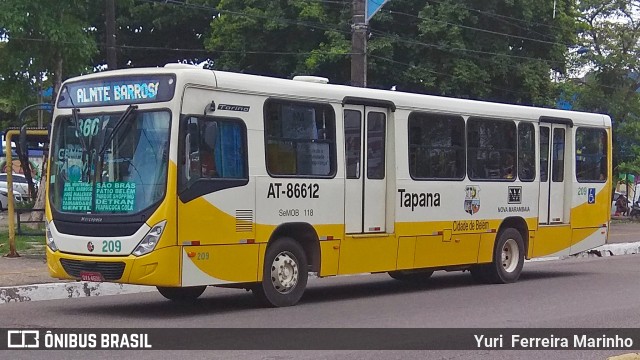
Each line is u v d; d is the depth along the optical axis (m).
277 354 8.84
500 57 27.83
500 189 15.86
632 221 39.25
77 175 11.45
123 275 10.78
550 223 17.14
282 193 12.04
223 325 10.61
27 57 21.36
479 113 15.42
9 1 20.30
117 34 33.62
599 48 35.78
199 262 10.98
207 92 11.16
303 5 27.11
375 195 13.49
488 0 27.62
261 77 11.93
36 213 22.69
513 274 16.25
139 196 10.85
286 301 12.34
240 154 11.55
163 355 8.73
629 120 35.47
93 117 11.45
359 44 19.05
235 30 28.58
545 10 28.50
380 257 13.48
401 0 27.22
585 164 17.98
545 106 29.08
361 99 13.22
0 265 16.09
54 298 13.64
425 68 27.00
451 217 14.77
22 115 14.27
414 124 14.14
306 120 12.48
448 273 18.33
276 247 12.11
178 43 34.72
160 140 10.85
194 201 10.93
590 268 19.61
